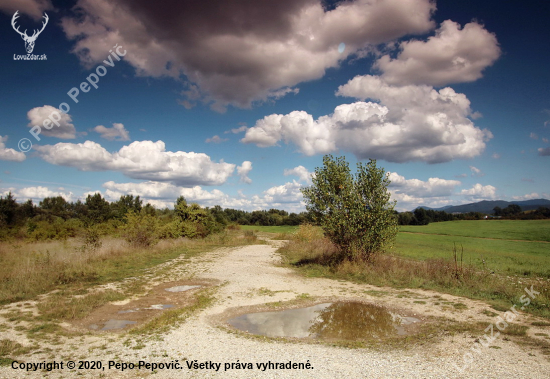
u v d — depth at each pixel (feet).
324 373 17.22
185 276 46.16
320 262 56.54
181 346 21.52
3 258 52.39
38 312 28.22
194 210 108.06
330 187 54.08
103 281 41.19
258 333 24.63
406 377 16.71
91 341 22.40
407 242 120.26
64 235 78.84
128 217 73.00
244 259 65.82
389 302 33.58
